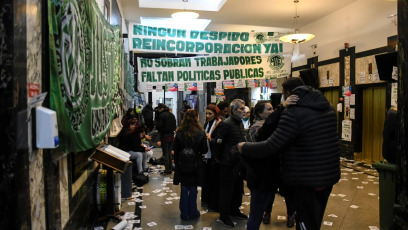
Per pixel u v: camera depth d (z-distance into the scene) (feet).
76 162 10.79
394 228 7.02
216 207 16.10
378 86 26.61
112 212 14.90
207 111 17.04
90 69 10.30
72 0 8.07
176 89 32.17
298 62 39.42
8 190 5.03
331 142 7.94
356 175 23.62
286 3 29.30
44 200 6.76
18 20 5.21
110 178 14.87
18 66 5.19
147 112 43.68
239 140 13.50
